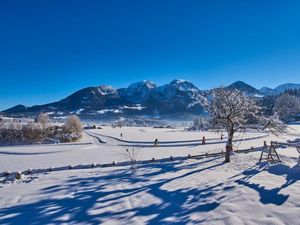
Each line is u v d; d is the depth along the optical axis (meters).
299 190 12.45
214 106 25.50
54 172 22.48
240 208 10.86
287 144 20.06
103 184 16.77
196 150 38.31
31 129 61.09
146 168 22.50
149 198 13.26
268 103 118.38
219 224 9.57
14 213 11.94
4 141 58.62
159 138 60.47
